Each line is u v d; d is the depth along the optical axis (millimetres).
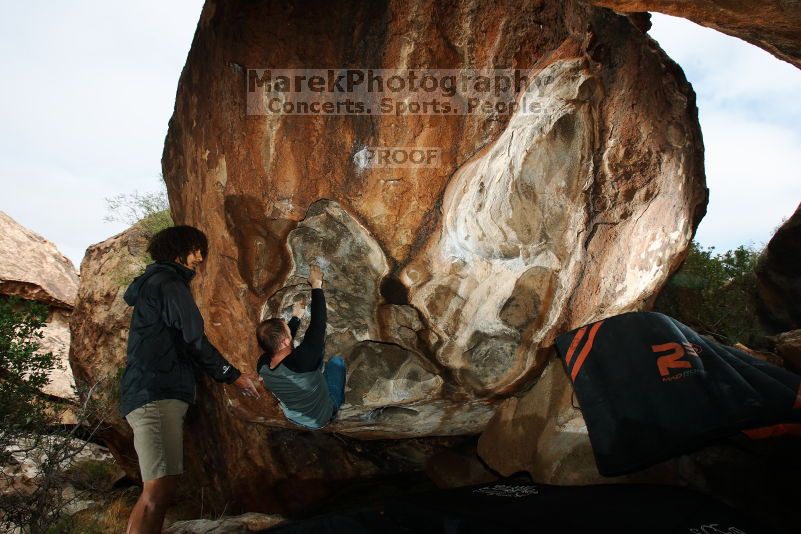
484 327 3771
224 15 3492
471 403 4230
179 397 2828
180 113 4113
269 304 3766
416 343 3869
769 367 3084
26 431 4855
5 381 4988
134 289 2949
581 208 3531
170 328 2879
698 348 3186
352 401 3947
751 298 6273
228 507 5297
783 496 2963
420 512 2832
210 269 3855
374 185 3484
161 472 2711
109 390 5980
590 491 2875
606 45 3379
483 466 4395
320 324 3301
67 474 5672
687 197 3742
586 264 3615
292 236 3631
